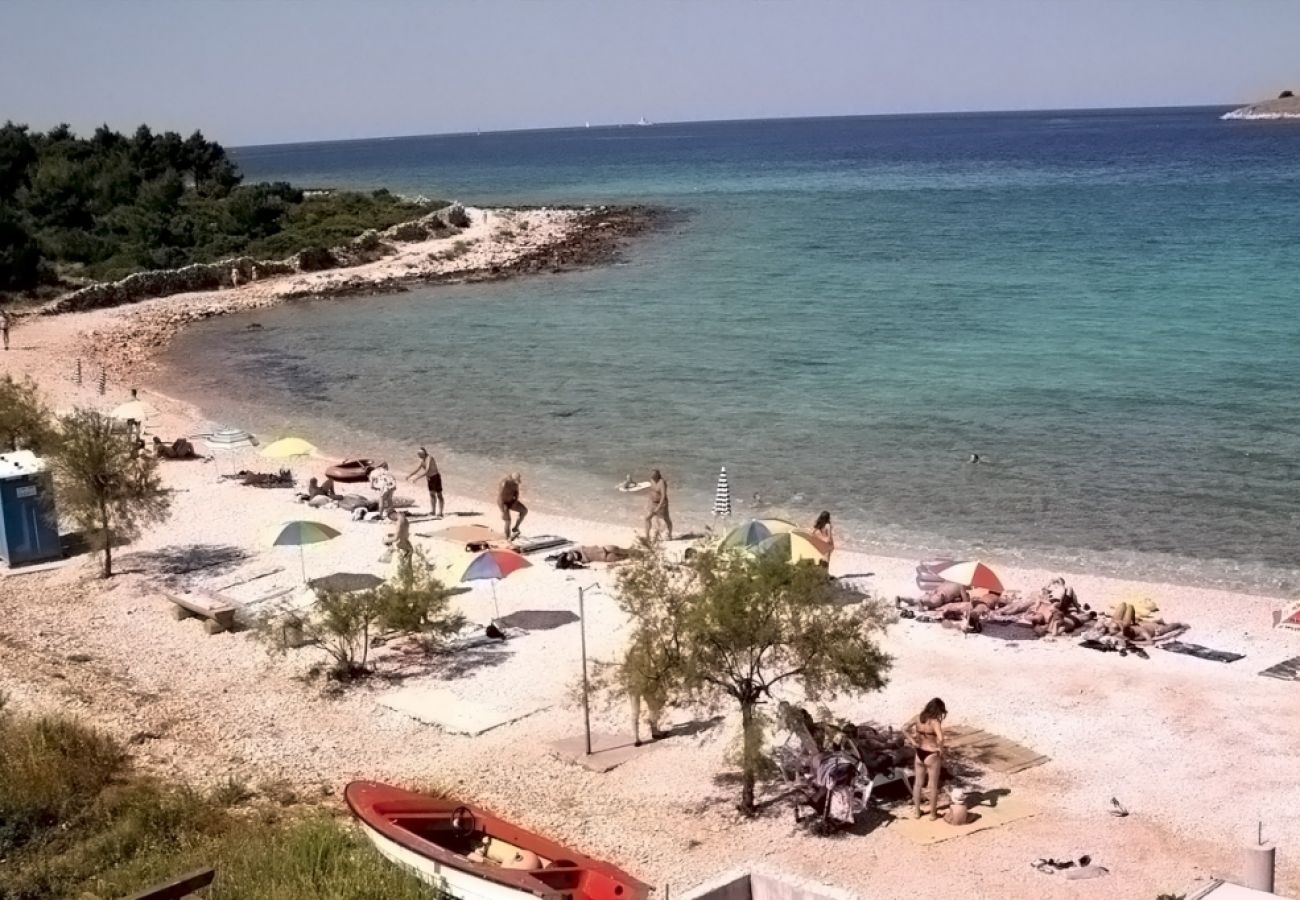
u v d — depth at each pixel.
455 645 22.55
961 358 48.94
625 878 13.54
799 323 57.97
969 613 23.05
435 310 65.12
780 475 34.50
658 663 17.25
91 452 26.38
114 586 25.92
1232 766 17.48
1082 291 64.75
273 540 24.48
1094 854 15.15
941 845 15.45
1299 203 107.00
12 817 15.52
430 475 31.02
